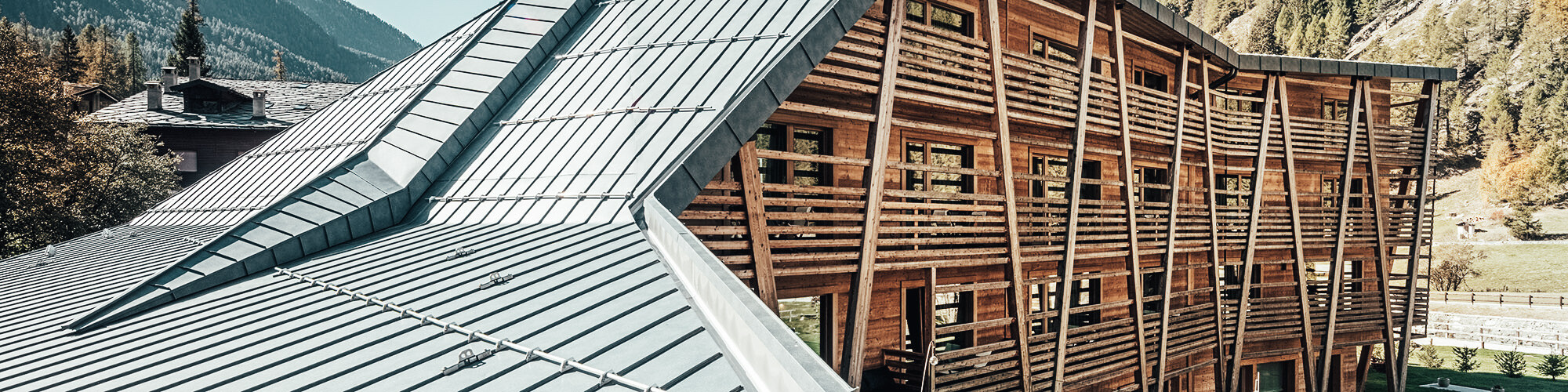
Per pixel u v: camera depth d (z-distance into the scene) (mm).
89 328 8070
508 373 5492
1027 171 16812
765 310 5359
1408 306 24391
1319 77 22672
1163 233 18578
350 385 5547
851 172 14141
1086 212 16312
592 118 12828
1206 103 19297
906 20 13406
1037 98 15531
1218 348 20062
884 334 14445
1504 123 84312
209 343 6883
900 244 13625
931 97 13695
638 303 6531
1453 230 76938
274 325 7258
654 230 8922
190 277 9305
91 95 59125
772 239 12805
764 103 10797
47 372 6566
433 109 15977
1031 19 16812
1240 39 116375
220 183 18406
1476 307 50250
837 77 13844
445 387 5348
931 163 15484
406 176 13445
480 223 11234
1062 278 15984
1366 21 108062
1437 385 31125
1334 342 22984
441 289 7691
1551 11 89688
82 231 27016
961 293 15898
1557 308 47219
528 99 15336
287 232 10672
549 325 6285
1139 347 17609
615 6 17703
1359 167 23266
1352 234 22906
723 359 5328
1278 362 22844
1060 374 15805
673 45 13781
